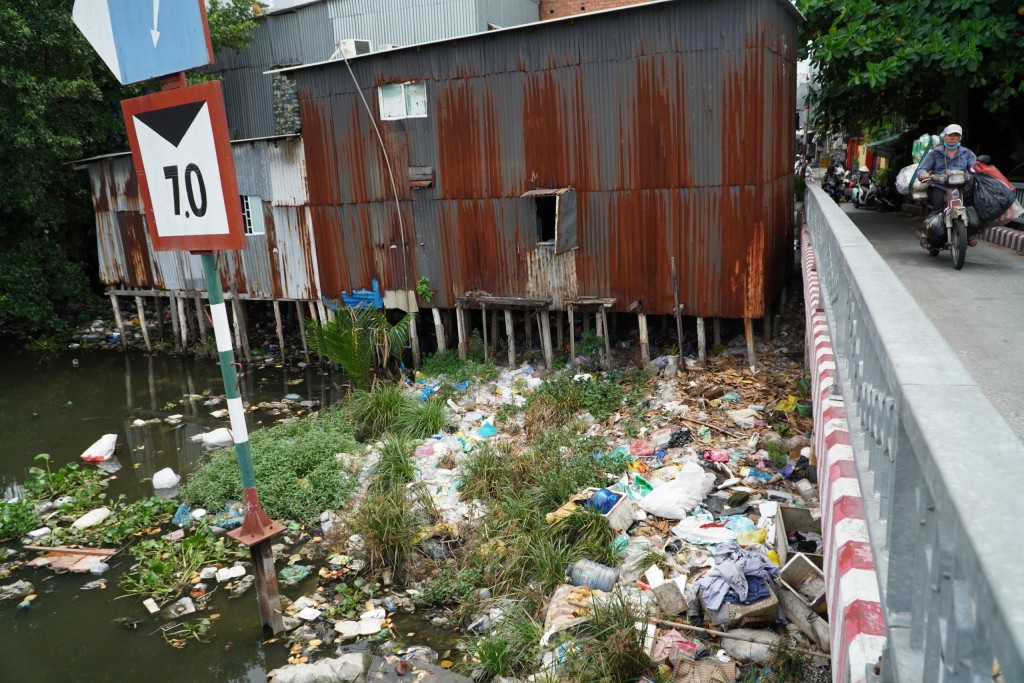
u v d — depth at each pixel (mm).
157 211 5449
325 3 18688
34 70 16156
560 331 12844
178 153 5094
